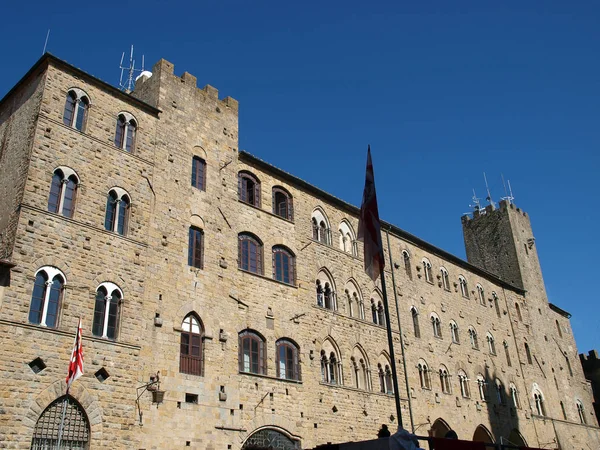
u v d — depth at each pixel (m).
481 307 68.31
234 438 37.38
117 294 34.78
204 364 37.62
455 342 61.34
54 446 29.25
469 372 61.22
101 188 36.25
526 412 67.00
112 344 33.12
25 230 31.53
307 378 43.94
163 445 33.59
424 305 59.53
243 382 39.44
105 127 38.16
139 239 37.06
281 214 49.19
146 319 35.59
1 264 29.89
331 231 52.84
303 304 46.56
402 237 60.97
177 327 37.09
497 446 27.78
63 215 33.69
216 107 47.16
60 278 32.38
